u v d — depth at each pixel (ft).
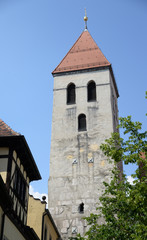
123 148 68.64
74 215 127.24
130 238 70.13
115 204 75.82
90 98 149.48
